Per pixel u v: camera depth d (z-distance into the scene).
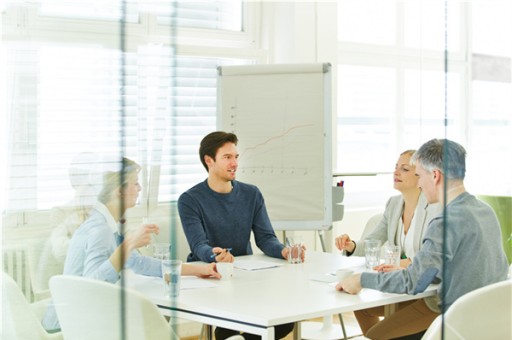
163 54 1.12
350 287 2.44
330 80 4.10
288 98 4.12
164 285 1.19
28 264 1.28
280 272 2.84
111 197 1.18
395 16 5.79
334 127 5.09
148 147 1.13
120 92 1.16
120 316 1.20
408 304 3.17
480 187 1.56
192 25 4.75
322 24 4.88
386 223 3.42
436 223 2.40
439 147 2.31
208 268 2.69
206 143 3.25
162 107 1.13
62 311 1.25
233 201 3.29
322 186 4.06
